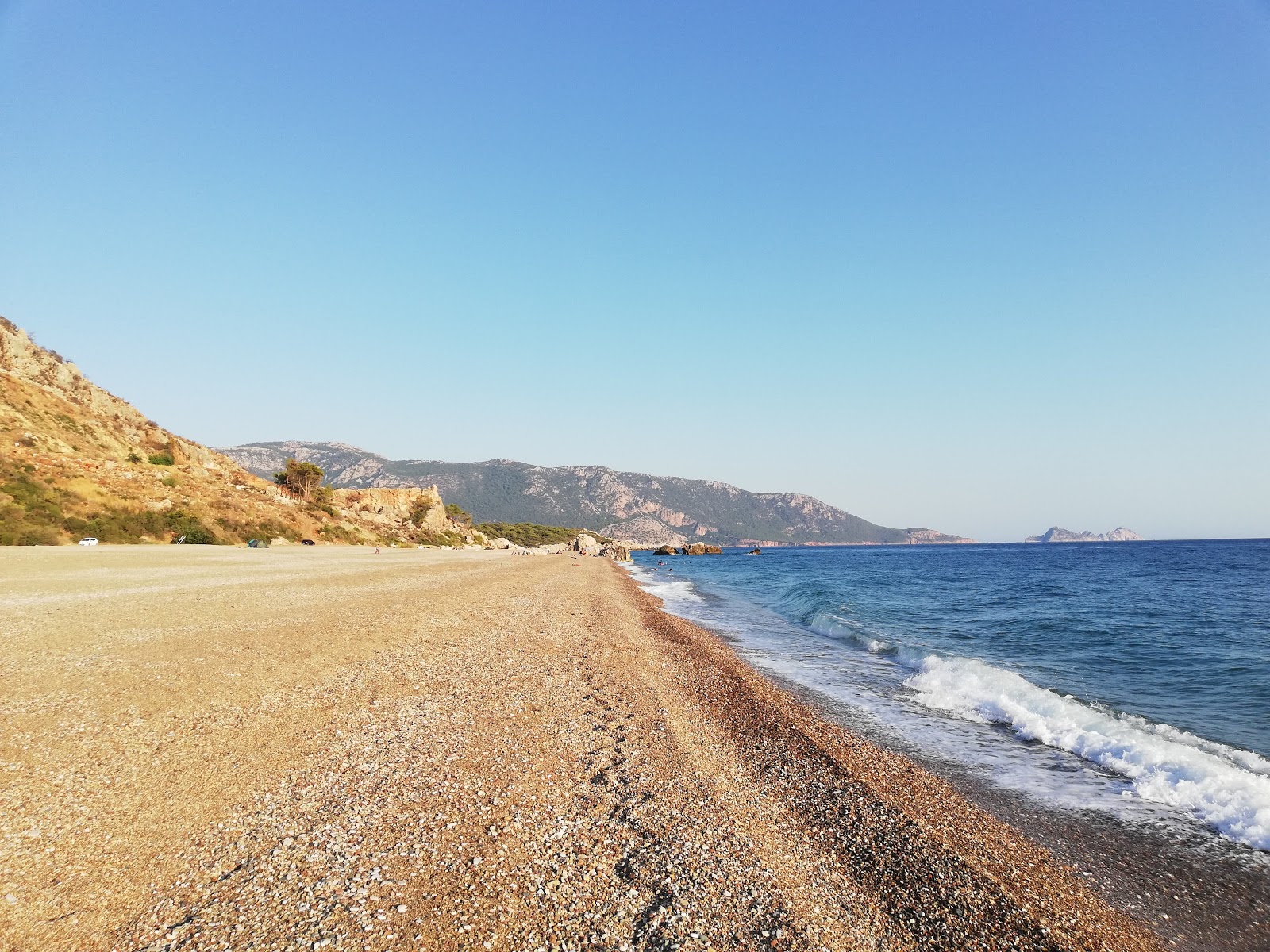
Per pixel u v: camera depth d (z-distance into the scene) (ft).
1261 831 28.04
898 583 179.93
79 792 23.62
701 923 19.15
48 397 190.80
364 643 51.03
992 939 20.02
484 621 70.23
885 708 48.83
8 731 27.55
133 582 75.05
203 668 39.19
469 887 19.79
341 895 18.76
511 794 26.78
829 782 32.27
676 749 34.68
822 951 18.29
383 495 368.68
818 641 81.66
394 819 23.67
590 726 37.22
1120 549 531.50
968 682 54.49
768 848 24.47
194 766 26.63
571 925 18.45
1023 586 163.73
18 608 52.60
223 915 17.49
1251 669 61.41
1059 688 54.19
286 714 33.65
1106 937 20.61
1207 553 377.91
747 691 50.47
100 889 18.26
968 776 34.91
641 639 71.46
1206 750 38.73
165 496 167.53
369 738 31.60
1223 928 21.44
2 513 121.08
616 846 23.35
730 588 180.45
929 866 24.31
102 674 36.04
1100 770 36.22
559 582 139.74
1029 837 27.66
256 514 198.39
